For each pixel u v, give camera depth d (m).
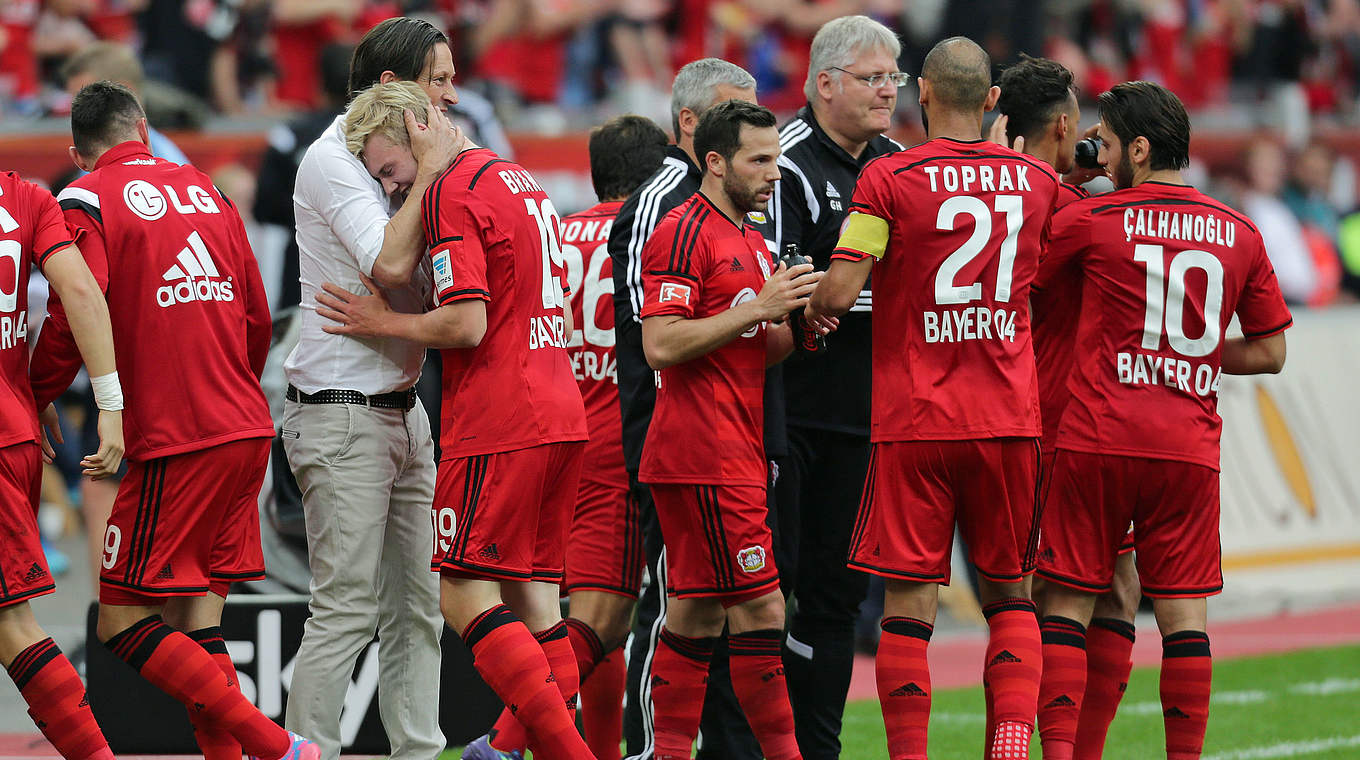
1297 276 49.22
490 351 16.45
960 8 47.94
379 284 16.91
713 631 17.45
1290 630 33.56
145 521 16.20
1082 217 17.75
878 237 16.73
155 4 41.25
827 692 19.31
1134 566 18.97
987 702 18.09
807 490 19.52
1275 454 37.53
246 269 17.30
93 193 16.25
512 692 16.12
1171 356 17.55
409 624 18.22
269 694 20.39
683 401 16.77
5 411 15.54
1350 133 54.69
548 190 39.84
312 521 17.30
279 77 39.47
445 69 17.86
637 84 46.66
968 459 16.69
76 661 25.31
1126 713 25.05
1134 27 54.38
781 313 16.08
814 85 19.61
